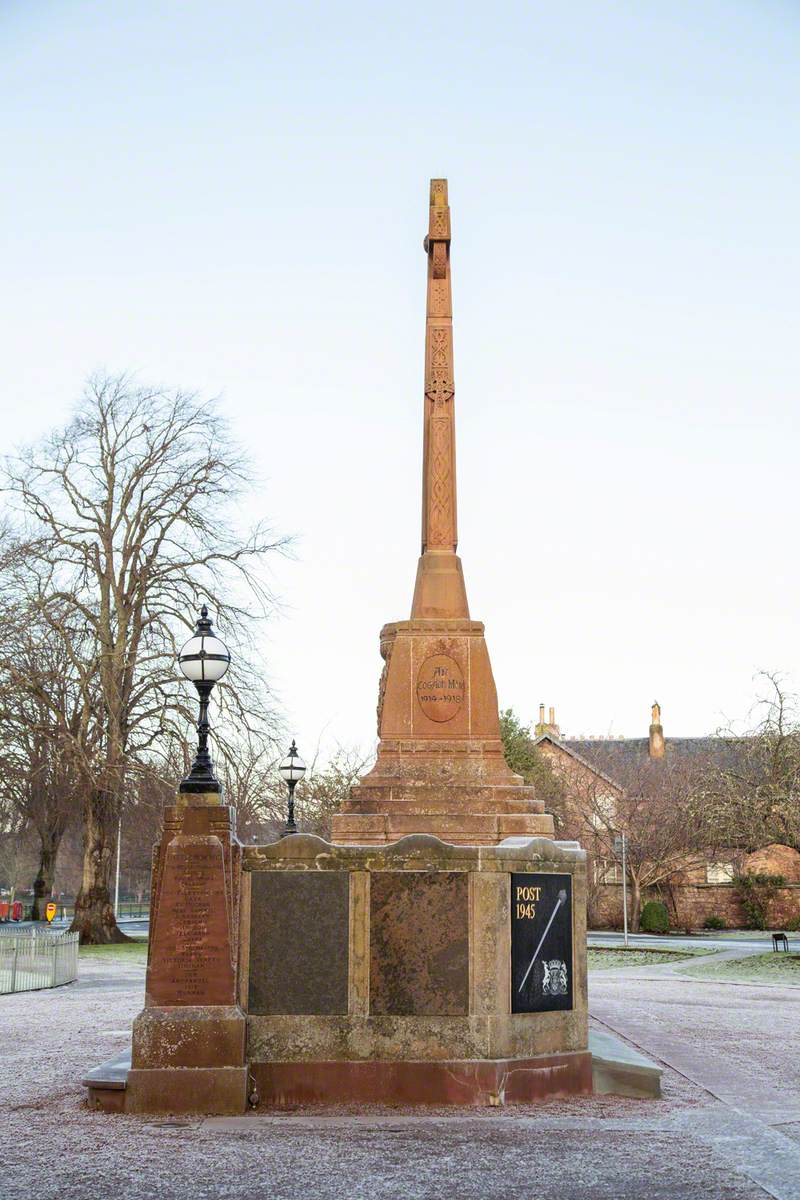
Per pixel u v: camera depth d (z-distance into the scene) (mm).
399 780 16984
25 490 40531
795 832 34812
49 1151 9812
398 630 17844
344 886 12102
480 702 17578
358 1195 8531
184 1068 11445
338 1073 11789
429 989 11984
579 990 12828
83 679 38812
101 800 40781
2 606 38688
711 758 59281
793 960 34625
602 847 58531
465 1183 8875
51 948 27156
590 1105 11945
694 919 58812
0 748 39438
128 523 41406
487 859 12219
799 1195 8609
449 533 18484
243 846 12156
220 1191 8617
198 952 11695
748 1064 15102
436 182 19500
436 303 19219
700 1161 9625
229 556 41281
